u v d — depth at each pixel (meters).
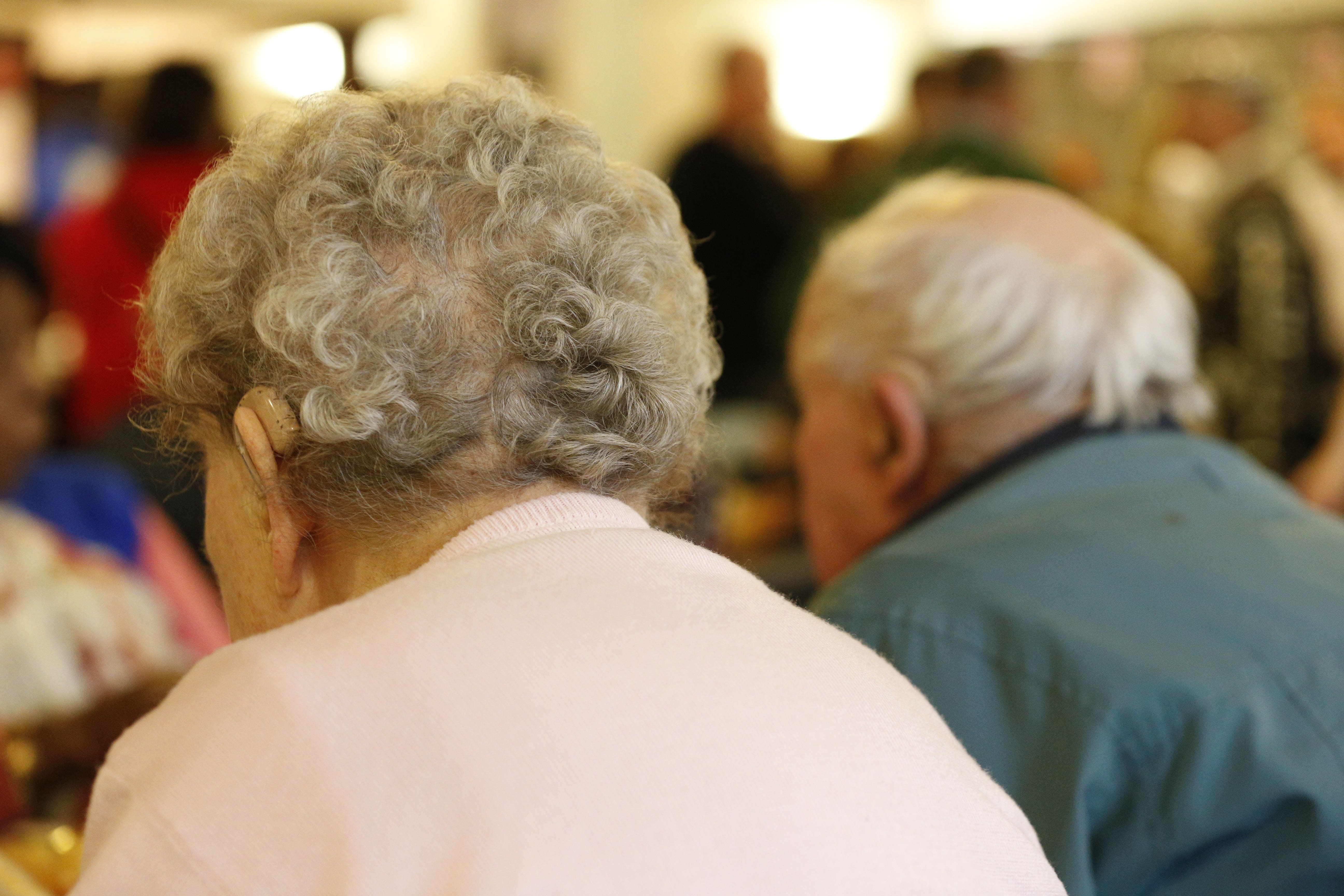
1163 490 1.09
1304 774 0.87
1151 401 1.14
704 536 1.28
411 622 0.58
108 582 1.62
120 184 2.94
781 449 2.95
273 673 0.56
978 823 0.61
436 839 0.51
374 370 0.62
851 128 5.04
